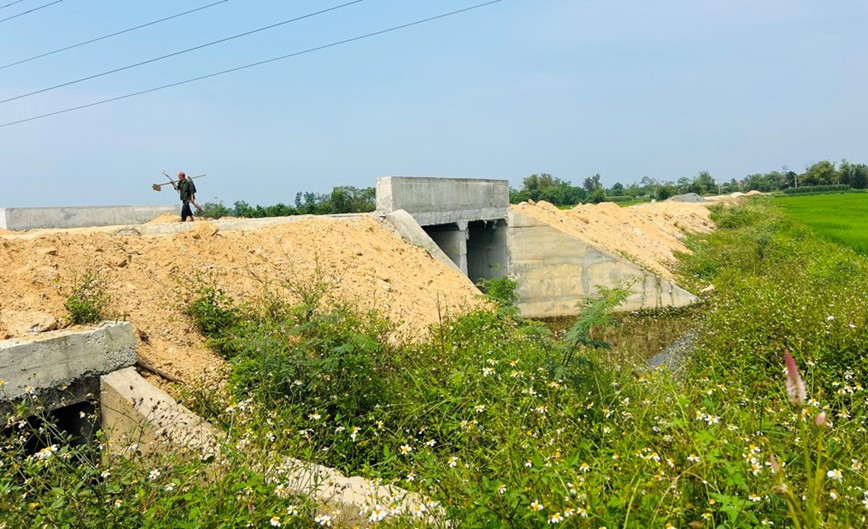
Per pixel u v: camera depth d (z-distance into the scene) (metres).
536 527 3.69
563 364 6.82
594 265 17.75
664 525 3.54
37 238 7.66
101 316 6.92
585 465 4.21
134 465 4.41
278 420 5.59
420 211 15.50
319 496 4.64
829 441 4.39
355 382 6.60
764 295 11.62
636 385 6.68
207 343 7.43
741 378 7.54
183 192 15.34
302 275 10.24
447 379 6.94
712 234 33.91
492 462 4.64
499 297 10.84
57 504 3.74
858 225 35.84
